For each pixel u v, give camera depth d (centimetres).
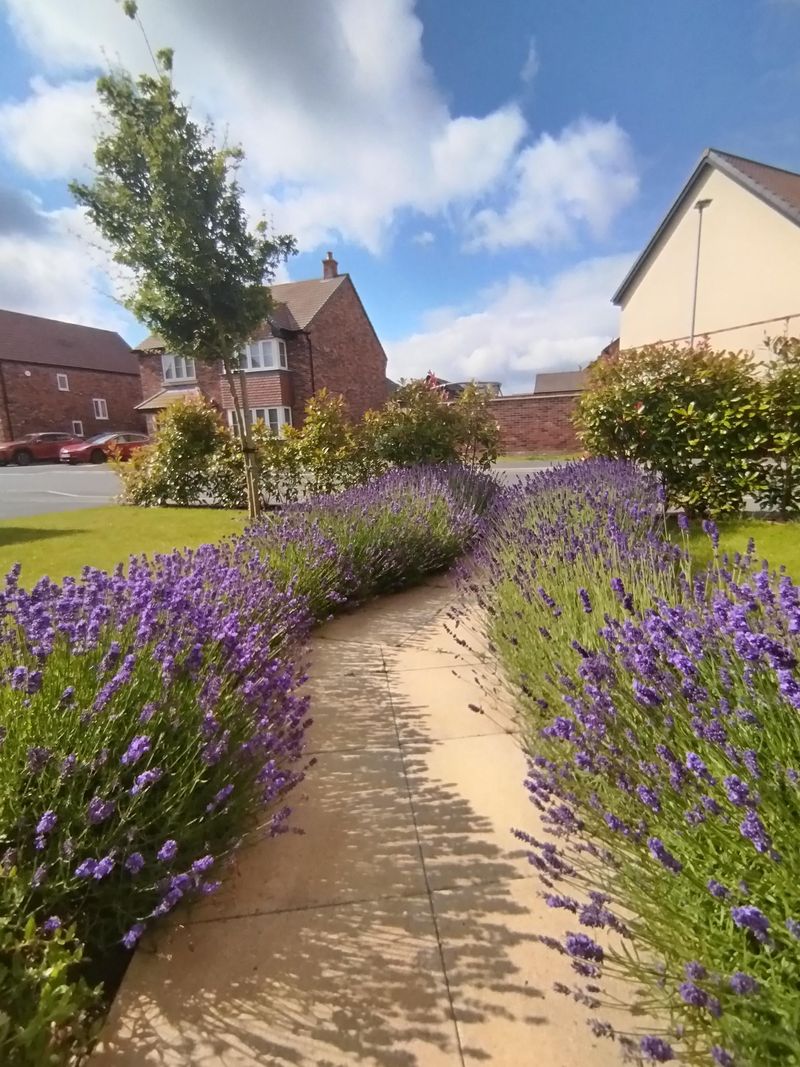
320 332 2284
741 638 148
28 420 2970
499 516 582
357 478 910
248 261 660
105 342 3625
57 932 132
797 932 96
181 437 1068
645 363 666
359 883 179
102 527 835
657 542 362
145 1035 135
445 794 222
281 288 2514
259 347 2166
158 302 649
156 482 1095
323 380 2309
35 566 594
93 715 172
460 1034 132
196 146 620
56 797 157
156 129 577
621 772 156
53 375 3091
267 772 189
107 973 154
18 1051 114
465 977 146
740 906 114
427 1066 126
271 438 1016
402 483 663
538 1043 129
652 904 135
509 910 167
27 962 130
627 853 147
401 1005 140
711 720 144
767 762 135
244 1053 131
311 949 156
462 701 300
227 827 187
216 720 191
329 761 247
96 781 171
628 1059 111
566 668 225
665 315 1903
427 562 538
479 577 465
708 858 130
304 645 362
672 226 1841
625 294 2081
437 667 345
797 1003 98
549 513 491
